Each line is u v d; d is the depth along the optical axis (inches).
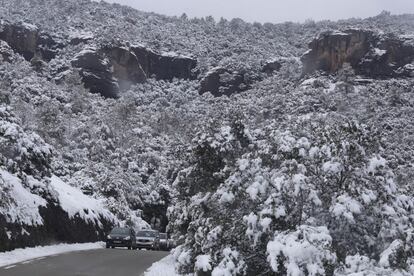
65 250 1181.7
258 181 487.5
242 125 668.1
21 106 2997.0
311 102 4559.5
